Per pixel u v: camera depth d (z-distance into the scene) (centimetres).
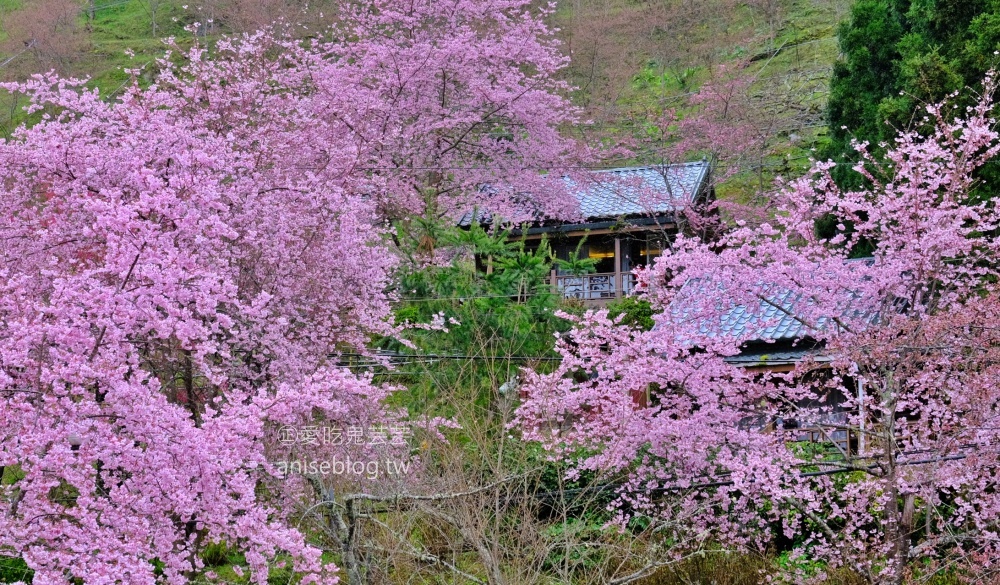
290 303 891
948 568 930
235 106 1054
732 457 892
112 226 571
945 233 869
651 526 968
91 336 569
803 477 882
